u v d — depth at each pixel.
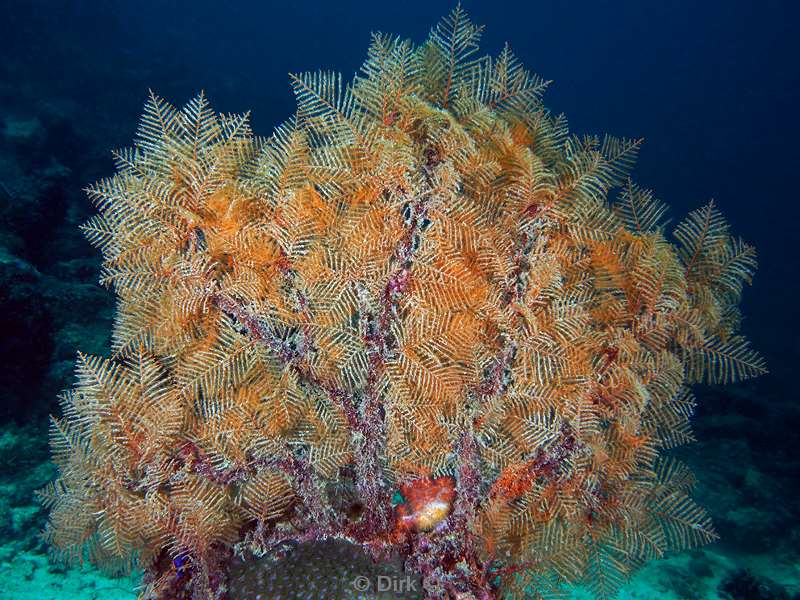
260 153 2.65
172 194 2.44
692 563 7.58
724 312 2.69
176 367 2.63
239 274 2.45
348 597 2.46
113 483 2.56
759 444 11.00
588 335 2.48
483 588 2.55
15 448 6.47
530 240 2.54
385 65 2.40
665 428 2.75
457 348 2.45
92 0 25.03
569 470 2.57
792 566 7.68
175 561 2.74
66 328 7.64
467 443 2.53
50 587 5.04
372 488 2.58
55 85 18.44
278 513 2.67
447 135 2.36
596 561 2.70
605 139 2.63
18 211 9.09
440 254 2.36
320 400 2.63
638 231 2.75
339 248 2.51
